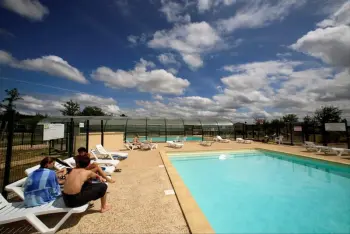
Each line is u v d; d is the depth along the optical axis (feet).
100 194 12.10
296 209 17.21
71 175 11.14
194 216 11.49
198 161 39.29
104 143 43.32
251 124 75.92
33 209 10.52
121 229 10.53
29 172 14.87
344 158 32.83
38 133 53.06
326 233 13.16
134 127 76.64
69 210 10.52
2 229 10.59
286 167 33.99
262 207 17.72
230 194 21.26
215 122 85.25
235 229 13.67
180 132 82.74
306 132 53.21
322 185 24.14
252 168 33.45
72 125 30.55
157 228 10.63
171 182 19.36
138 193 16.44
